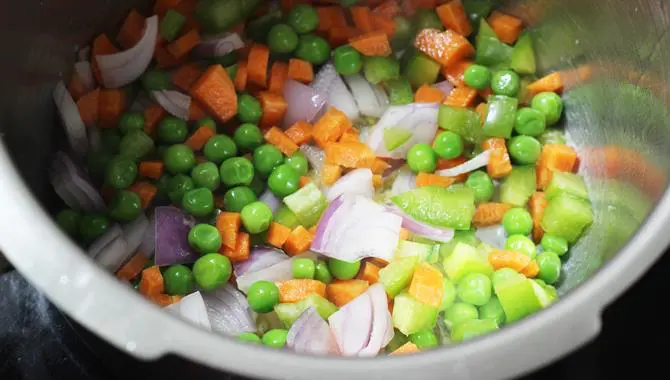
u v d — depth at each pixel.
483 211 0.33
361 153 0.33
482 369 0.24
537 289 0.31
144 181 0.33
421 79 0.36
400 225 0.32
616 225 0.32
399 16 0.36
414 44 0.36
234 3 0.35
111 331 0.24
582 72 0.35
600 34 0.33
